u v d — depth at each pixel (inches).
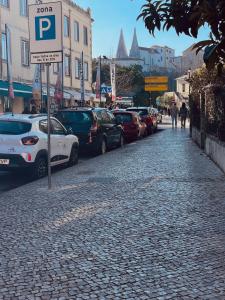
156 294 170.6
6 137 452.4
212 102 552.1
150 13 161.0
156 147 730.2
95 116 667.4
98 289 175.9
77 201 328.8
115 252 217.9
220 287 175.5
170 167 492.4
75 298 168.6
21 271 195.3
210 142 569.0
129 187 380.2
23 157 447.5
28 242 235.0
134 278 185.9
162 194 349.4
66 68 1651.1
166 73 4731.8
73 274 191.2
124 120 895.1
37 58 370.9
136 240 236.1
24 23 1283.2
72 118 658.8
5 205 320.5
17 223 271.9
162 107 3312.0
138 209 302.4
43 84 1363.2
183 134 1074.1
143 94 3201.3
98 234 247.3
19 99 1226.6
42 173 468.8
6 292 174.9
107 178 427.8
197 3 145.3
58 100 1294.3
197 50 140.6
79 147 650.2
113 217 282.4
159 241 233.8
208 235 242.5
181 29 157.3
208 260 205.0
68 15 1656.0
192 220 273.3
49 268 198.2
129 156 609.6
